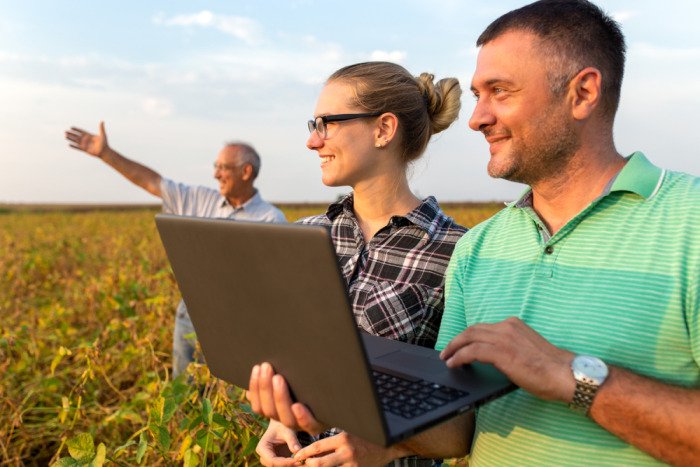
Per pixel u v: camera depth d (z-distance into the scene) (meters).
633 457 1.31
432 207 2.10
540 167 1.48
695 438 1.19
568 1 1.46
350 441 1.67
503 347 1.29
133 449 3.06
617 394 1.24
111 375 4.29
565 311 1.43
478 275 1.68
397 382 1.41
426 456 1.67
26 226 24.86
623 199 1.44
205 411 2.35
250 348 1.36
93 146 4.79
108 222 26.84
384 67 2.09
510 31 1.46
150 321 4.85
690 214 1.34
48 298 7.34
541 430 1.41
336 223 2.18
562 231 1.48
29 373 4.44
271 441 1.96
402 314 1.97
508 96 1.45
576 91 1.42
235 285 1.30
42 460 3.76
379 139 2.04
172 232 1.42
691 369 1.30
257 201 4.89
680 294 1.29
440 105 2.19
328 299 1.10
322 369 1.19
